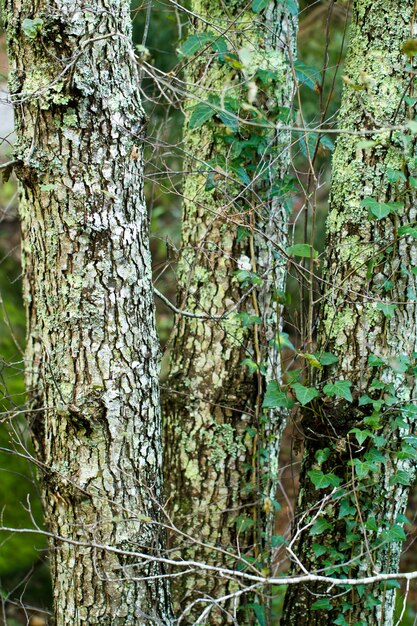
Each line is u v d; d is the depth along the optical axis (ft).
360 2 9.21
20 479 14.94
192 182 10.66
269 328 10.55
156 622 8.66
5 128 16.43
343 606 9.48
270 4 10.07
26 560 14.21
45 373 8.45
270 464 10.77
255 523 10.48
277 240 10.10
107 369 8.16
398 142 8.96
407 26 8.96
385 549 9.50
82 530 8.36
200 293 10.67
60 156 7.80
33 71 7.68
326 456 9.36
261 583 7.61
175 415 11.00
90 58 7.67
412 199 9.07
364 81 8.05
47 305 8.24
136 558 8.49
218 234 10.44
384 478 9.37
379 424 9.21
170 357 11.16
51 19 7.48
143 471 8.58
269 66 9.91
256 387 10.64
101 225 7.97
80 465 8.33
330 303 9.58
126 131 8.04
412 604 15.87
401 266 9.15
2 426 15.06
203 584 10.62
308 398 8.89
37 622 13.93
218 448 10.75
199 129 10.46
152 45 15.75
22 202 11.14
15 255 19.26
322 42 17.29
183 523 10.86
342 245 9.41
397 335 9.26
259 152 9.86
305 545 9.84
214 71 10.13
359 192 9.22
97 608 8.45
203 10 10.27
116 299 8.15
